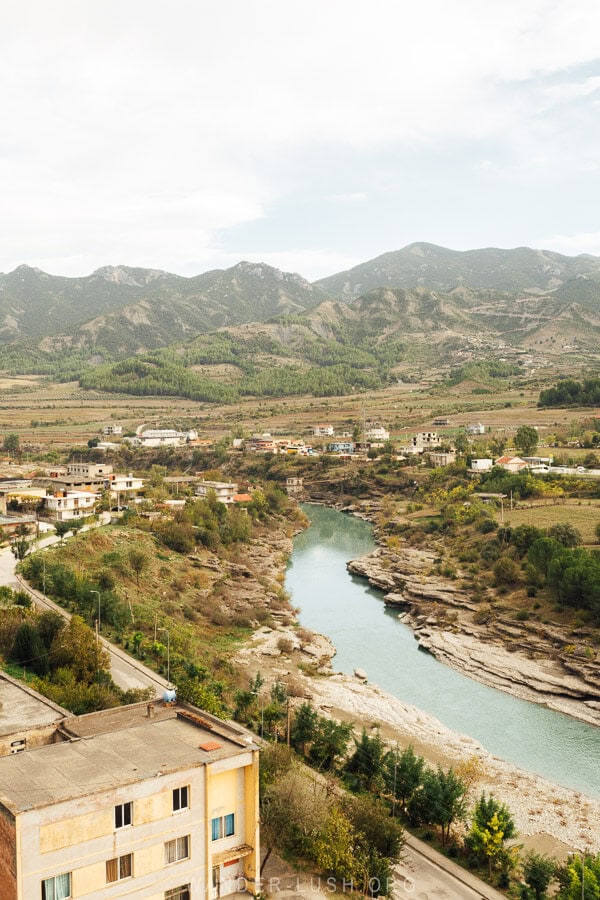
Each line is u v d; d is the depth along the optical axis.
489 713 96.62
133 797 38.34
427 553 174.12
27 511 172.12
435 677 108.94
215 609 129.00
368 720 90.56
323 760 73.69
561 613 122.62
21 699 60.47
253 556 175.00
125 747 43.94
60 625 87.06
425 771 69.56
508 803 72.88
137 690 75.56
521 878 59.41
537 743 88.19
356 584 161.50
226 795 42.53
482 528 170.50
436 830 65.75
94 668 82.25
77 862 36.72
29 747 48.59
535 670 108.31
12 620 87.56
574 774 80.88
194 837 40.66
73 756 42.47
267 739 76.69
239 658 109.12
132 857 38.47
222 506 191.12
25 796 37.12
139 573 132.00
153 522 164.00
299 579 165.12
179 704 53.06
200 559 153.12
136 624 108.25
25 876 35.19
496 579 140.38
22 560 124.56
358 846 55.12
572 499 189.12
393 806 67.94
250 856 43.19
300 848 54.31
